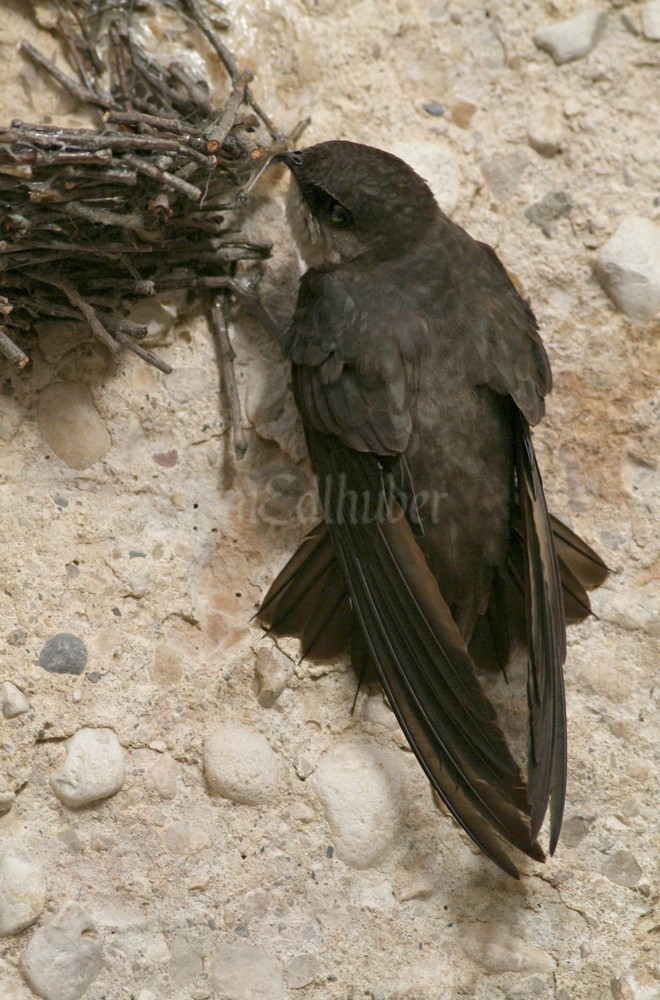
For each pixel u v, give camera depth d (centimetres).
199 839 367
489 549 367
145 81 369
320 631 368
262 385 370
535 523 365
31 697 366
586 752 368
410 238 368
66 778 366
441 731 364
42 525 367
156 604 368
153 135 366
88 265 367
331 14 372
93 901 366
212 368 369
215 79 370
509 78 372
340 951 367
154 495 368
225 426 369
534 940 367
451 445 366
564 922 367
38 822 366
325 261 369
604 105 373
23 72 369
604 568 369
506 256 371
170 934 366
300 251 369
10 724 366
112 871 366
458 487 366
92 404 368
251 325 370
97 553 368
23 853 366
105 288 368
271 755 367
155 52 370
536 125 372
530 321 369
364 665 368
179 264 369
